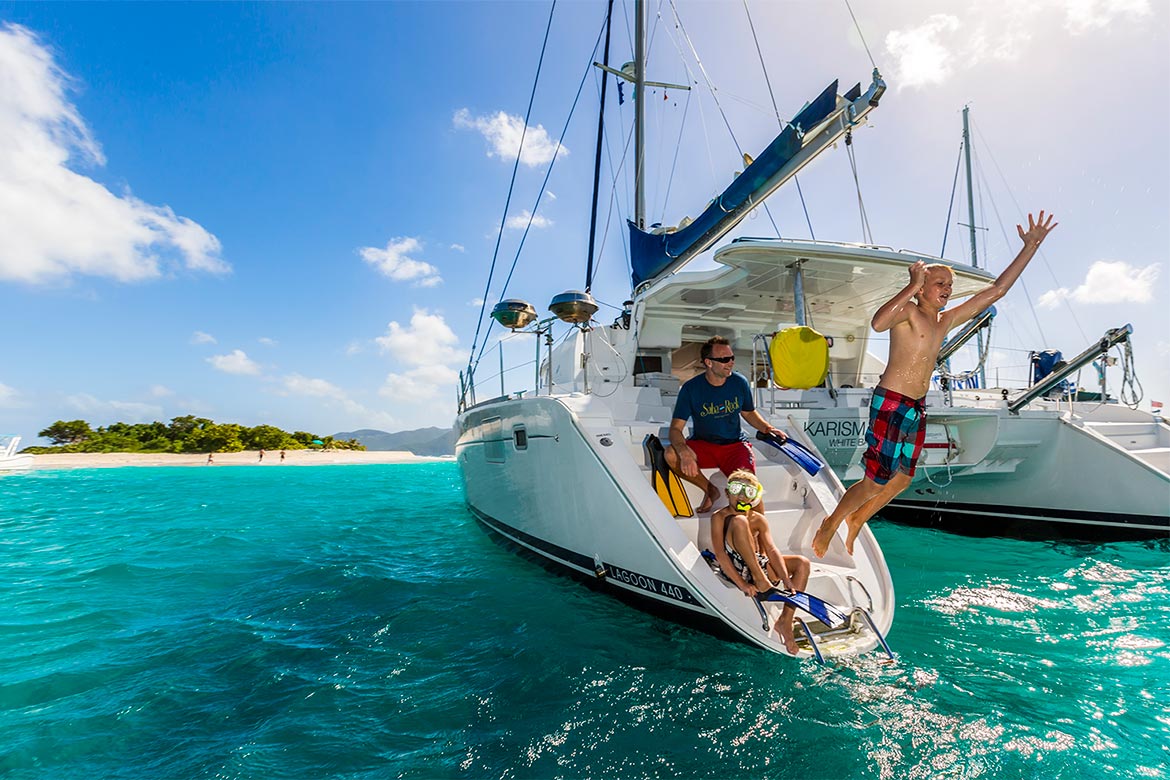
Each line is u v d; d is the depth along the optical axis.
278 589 4.68
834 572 3.19
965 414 5.50
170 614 4.03
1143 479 5.79
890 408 2.61
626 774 2.01
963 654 3.02
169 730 2.38
